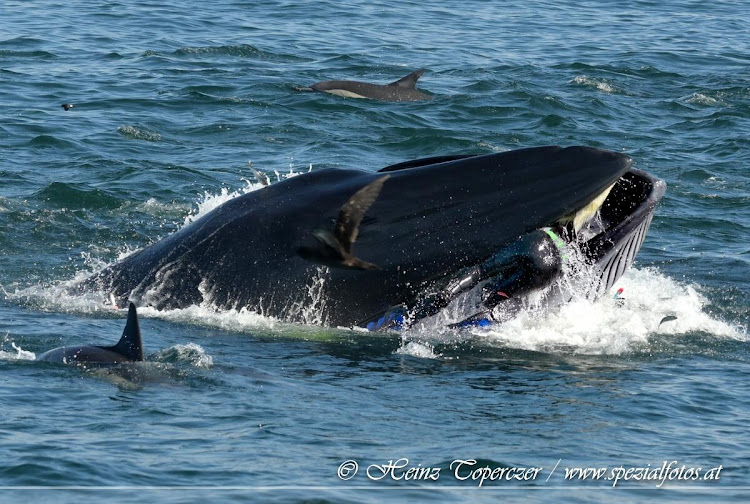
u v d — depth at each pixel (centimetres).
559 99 12669
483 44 16462
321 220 5622
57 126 10669
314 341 5531
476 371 5228
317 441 4244
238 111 11631
